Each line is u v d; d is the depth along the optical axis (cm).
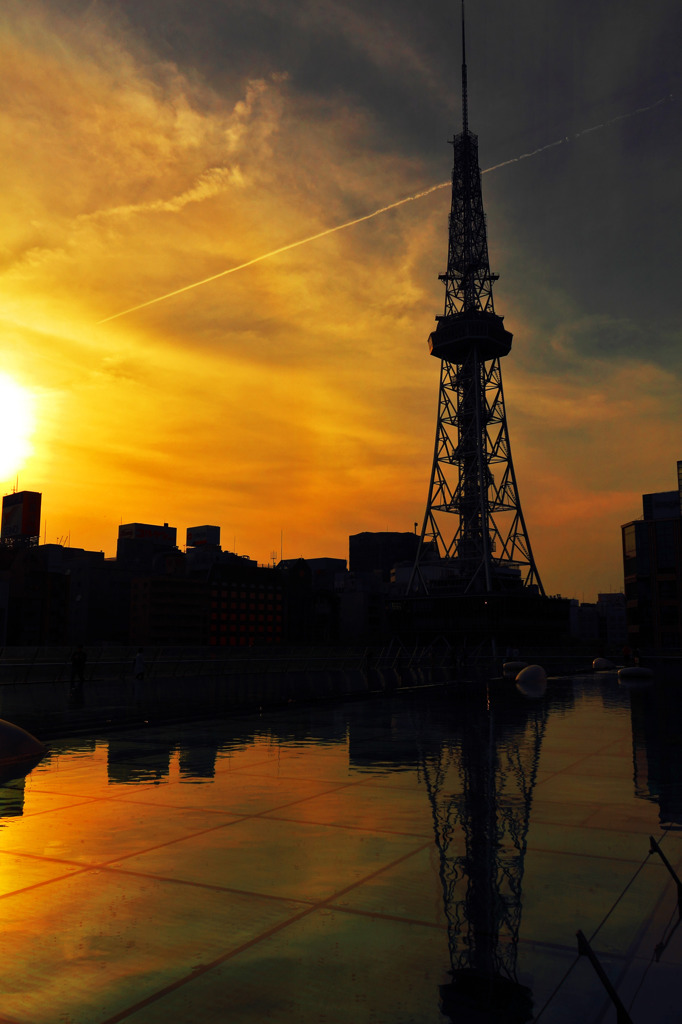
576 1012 443
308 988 474
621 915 598
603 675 5450
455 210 19875
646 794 1076
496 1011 444
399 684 4162
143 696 3070
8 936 557
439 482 18750
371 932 565
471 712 2411
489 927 572
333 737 1736
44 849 783
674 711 2447
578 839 827
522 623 17388
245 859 749
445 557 18512
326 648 6262
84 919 589
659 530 15012
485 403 18850
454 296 19562
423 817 933
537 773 1254
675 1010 443
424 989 472
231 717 2239
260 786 1133
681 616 14512
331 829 870
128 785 1136
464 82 19888
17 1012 445
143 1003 455
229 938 552
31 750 1416
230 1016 440
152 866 725
